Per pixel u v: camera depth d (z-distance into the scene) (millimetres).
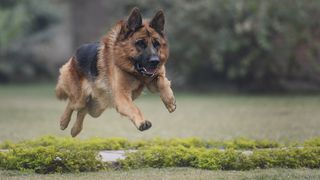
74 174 8500
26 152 8820
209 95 23938
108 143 10703
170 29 24078
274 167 8984
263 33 22172
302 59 22938
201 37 23594
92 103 9992
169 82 8961
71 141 10656
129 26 8773
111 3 29109
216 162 8938
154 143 10906
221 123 15594
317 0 22828
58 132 14391
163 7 24922
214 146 10883
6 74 32406
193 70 24891
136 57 8695
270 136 12953
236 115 17125
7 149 10484
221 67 23375
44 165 8703
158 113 18391
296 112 17203
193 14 23766
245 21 22438
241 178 8109
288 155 9086
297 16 22578
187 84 26703
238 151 9453
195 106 19891
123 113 8680
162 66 8891
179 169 8859
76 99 9906
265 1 22641
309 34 22609
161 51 8828
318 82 24203
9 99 23672
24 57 32531
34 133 14133
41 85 31250
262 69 23391
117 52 8797
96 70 9359
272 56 22891
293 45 22625
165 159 9141
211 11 23422
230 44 22922
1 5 32281
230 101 21156
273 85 24766
